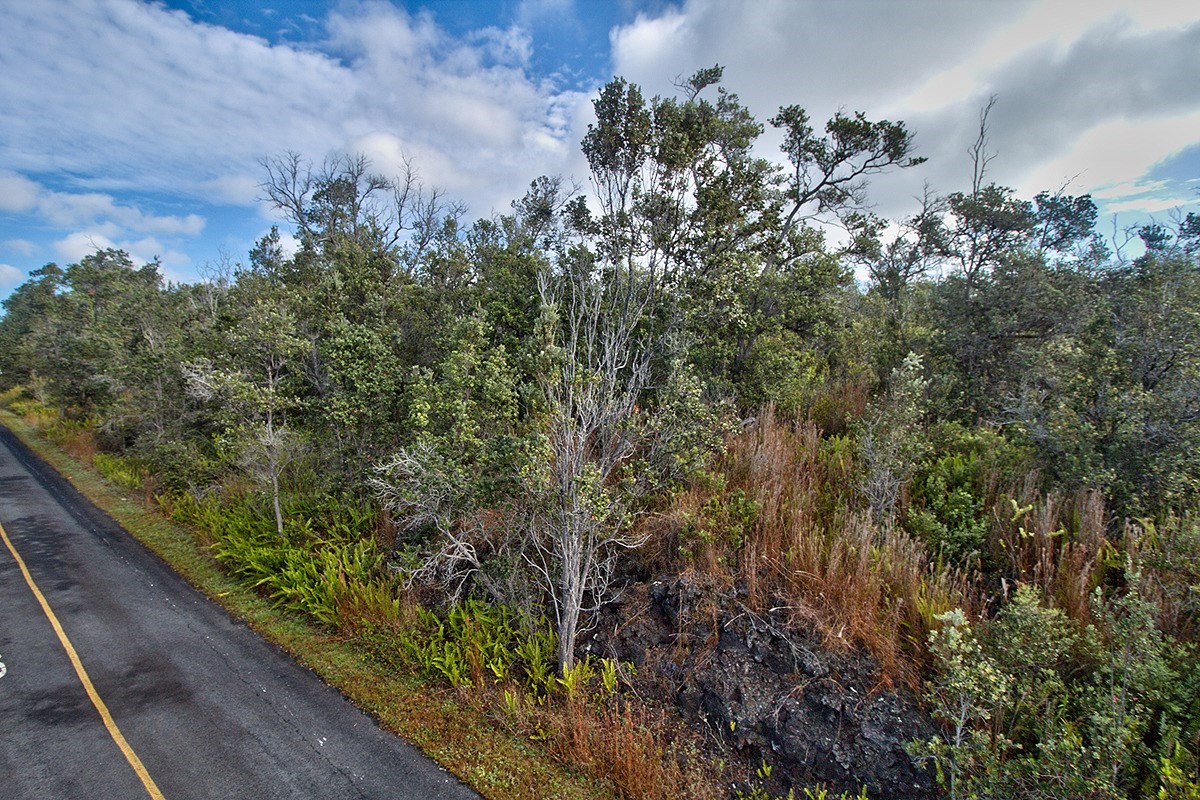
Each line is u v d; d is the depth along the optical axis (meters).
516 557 8.21
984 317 10.91
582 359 8.83
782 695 6.02
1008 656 5.13
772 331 11.71
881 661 5.80
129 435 21.45
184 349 16.70
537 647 7.31
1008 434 9.12
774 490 7.84
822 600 6.47
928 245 17.00
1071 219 14.60
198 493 14.55
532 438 7.51
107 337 20.77
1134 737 4.44
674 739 6.18
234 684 7.61
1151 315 7.70
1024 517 6.84
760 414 10.26
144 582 10.88
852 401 10.99
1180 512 6.45
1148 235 10.83
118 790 5.79
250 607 9.73
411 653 7.86
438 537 9.35
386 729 6.71
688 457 8.39
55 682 7.62
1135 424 6.82
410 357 13.50
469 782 5.89
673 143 9.21
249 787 5.84
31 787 5.80
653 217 9.62
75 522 14.48
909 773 5.19
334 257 17.27
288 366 12.34
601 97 9.13
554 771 5.98
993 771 4.55
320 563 10.16
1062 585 5.95
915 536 7.26
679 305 9.79
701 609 6.96
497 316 12.20
